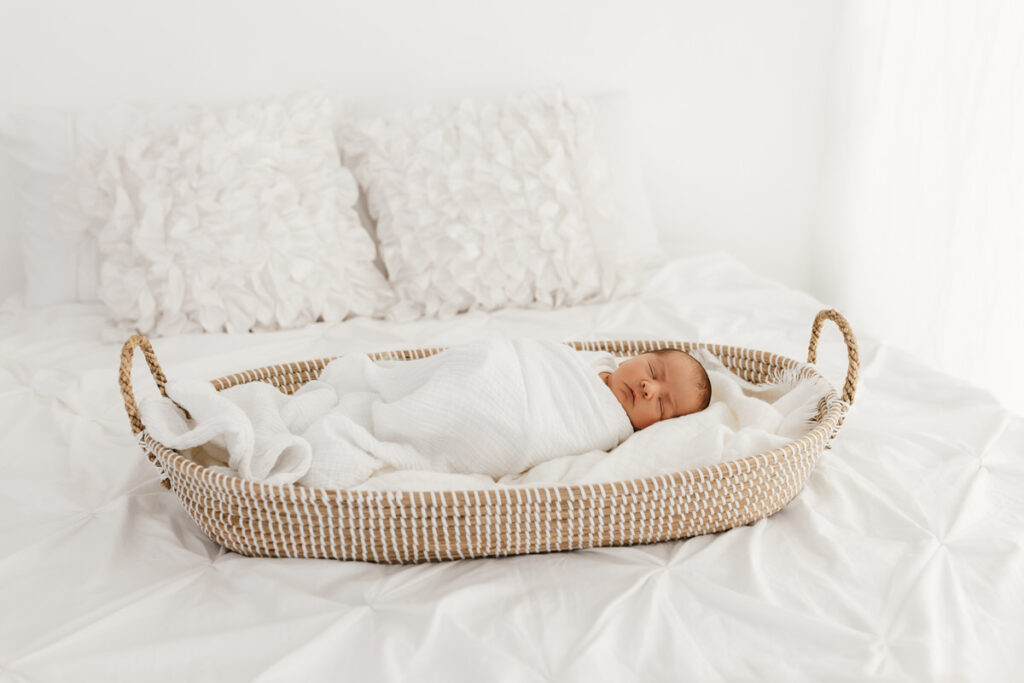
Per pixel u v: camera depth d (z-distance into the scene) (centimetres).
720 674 86
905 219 219
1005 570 101
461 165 193
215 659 87
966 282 193
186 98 219
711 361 145
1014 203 177
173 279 175
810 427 121
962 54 194
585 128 200
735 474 104
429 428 116
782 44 241
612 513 102
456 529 99
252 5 216
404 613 93
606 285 195
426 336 178
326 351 172
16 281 220
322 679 85
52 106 213
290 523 100
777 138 249
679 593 97
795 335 176
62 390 150
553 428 120
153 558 107
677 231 254
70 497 120
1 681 84
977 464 125
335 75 225
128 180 181
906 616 93
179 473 104
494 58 231
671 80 241
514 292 192
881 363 162
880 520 112
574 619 93
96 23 210
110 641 90
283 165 189
